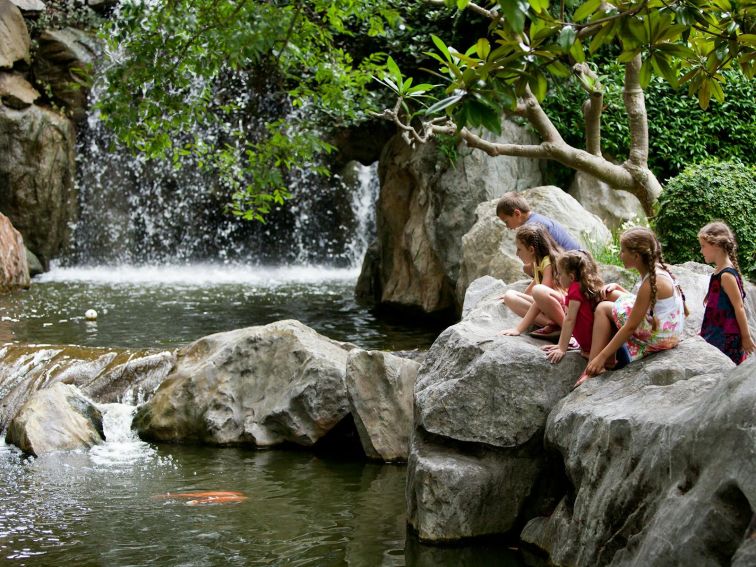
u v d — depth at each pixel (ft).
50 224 59.82
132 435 27.94
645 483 14.56
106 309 44.83
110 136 62.69
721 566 11.97
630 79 34.37
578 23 14.70
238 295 51.78
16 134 57.62
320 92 35.78
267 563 17.44
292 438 26.91
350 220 68.28
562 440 17.35
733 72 44.39
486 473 18.97
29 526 19.49
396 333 40.32
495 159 43.88
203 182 64.64
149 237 65.67
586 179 43.14
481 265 36.50
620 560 14.61
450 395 19.40
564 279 19.34
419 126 47.32
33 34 61.16
